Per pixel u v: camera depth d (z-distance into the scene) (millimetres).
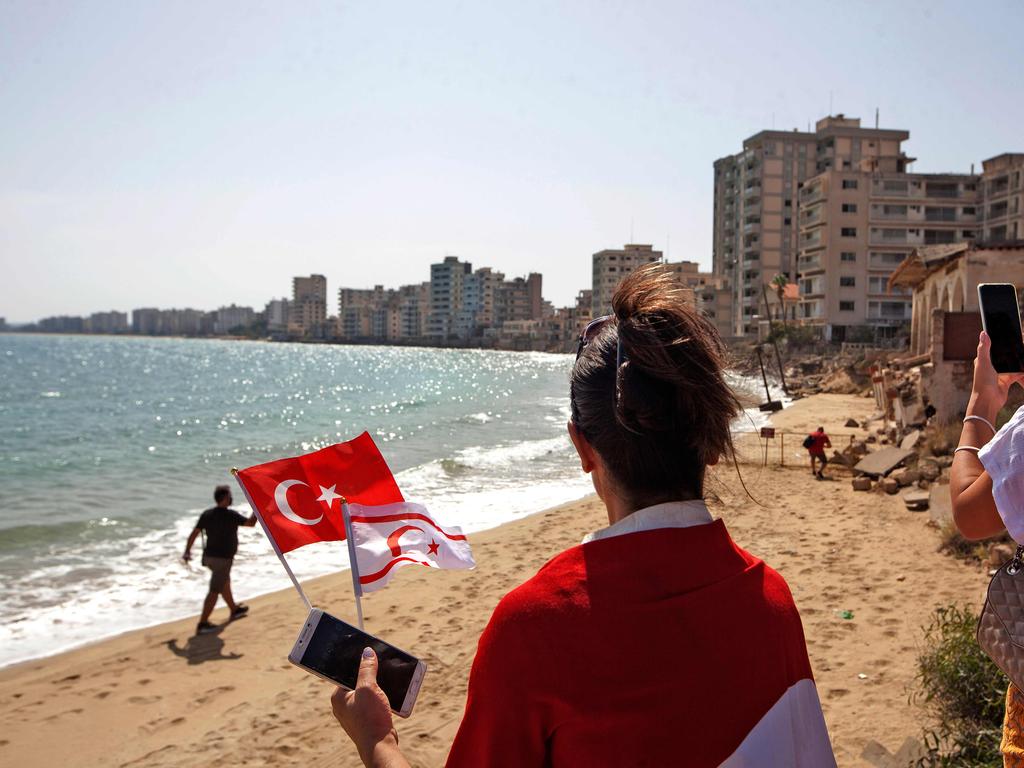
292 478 2021
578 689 1121
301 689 8164
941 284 32406
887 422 28094
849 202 85188
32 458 29688
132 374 97875
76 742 7289
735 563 1293
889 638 8156
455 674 8297
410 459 27578
